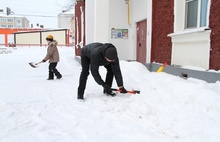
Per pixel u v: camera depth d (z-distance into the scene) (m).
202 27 5.16
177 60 6.18
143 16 9.03
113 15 10.38
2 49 23.30
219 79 4.38
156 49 7.34
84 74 4.54
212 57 4.73
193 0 5.67
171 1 6.30
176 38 6.07
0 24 71.00
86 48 4.43
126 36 10.63
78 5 14.27
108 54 3.89
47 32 38.22
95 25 9.70
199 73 4.93
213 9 4.64
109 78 4.77
